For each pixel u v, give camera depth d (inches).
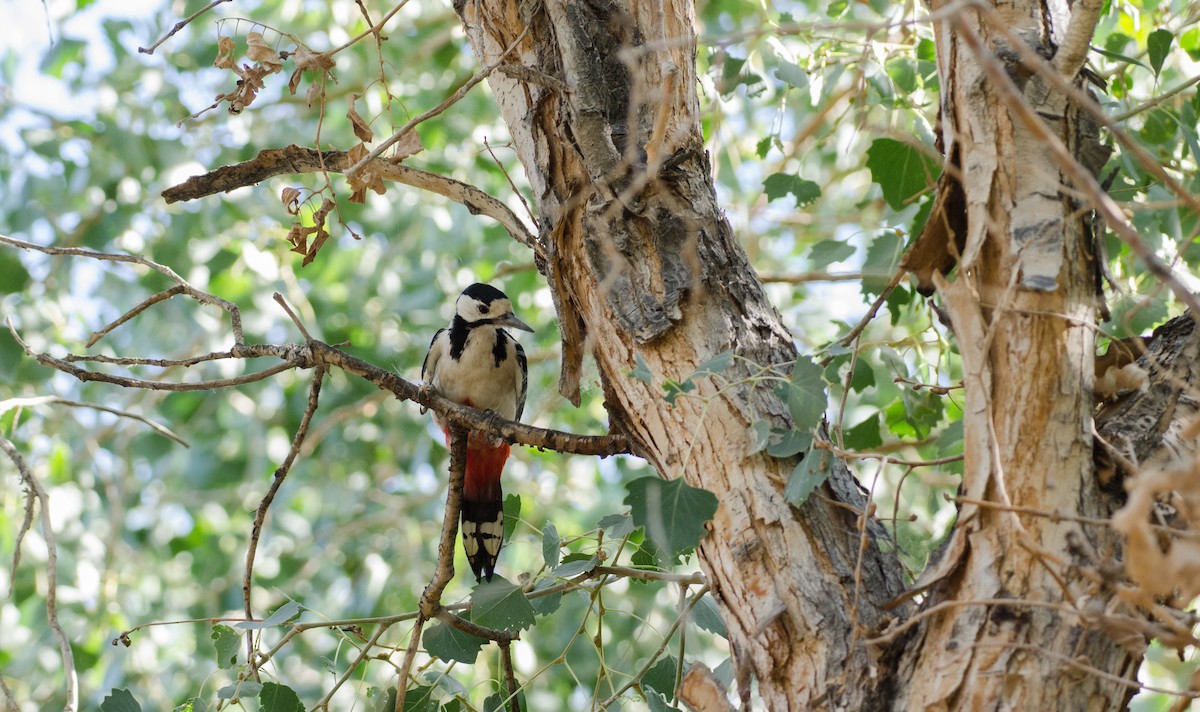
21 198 598.9
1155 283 310.0
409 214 626.8
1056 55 223.1
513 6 289.6
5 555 586.2
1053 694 195.8
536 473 664.4
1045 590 201.5
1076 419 211.2
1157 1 396.8
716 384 255.9
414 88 636.7
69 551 596.7
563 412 657.0
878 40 398.0
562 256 277.3
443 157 637.9
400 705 312.8
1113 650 200.8
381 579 609.3
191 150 607.5
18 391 594.2
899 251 325.1
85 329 621.9
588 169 271.4
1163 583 166.1
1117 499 209.5
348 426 673.6
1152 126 328.5
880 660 218.1
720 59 375.6
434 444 670.5
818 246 334.6
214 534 659.4
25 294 605.3
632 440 273.3
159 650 607.2
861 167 589.6
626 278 266.5
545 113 283.0
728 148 590.6
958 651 203.6
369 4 630.5
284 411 656.4
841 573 236.1
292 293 619.8
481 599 312.7
